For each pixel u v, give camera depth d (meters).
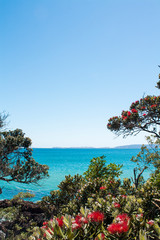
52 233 1.90
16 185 32.31
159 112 8.09
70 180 7.33
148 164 10.99
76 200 5.00
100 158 7.61
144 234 1.97
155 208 3.34
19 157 17.75
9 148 16.56
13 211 12.89
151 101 8.60
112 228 1.98
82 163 83.88
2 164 16.44
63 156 142.75
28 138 17.91
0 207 14.08
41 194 25.81
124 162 80.38
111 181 5.33
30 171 17.53
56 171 54.38
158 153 11.02
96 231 2.23
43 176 18.16
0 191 17.11
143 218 2.75
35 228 2.37
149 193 3.57
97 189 5.06
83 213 2.41
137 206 3.34
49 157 129.25
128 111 8.59
